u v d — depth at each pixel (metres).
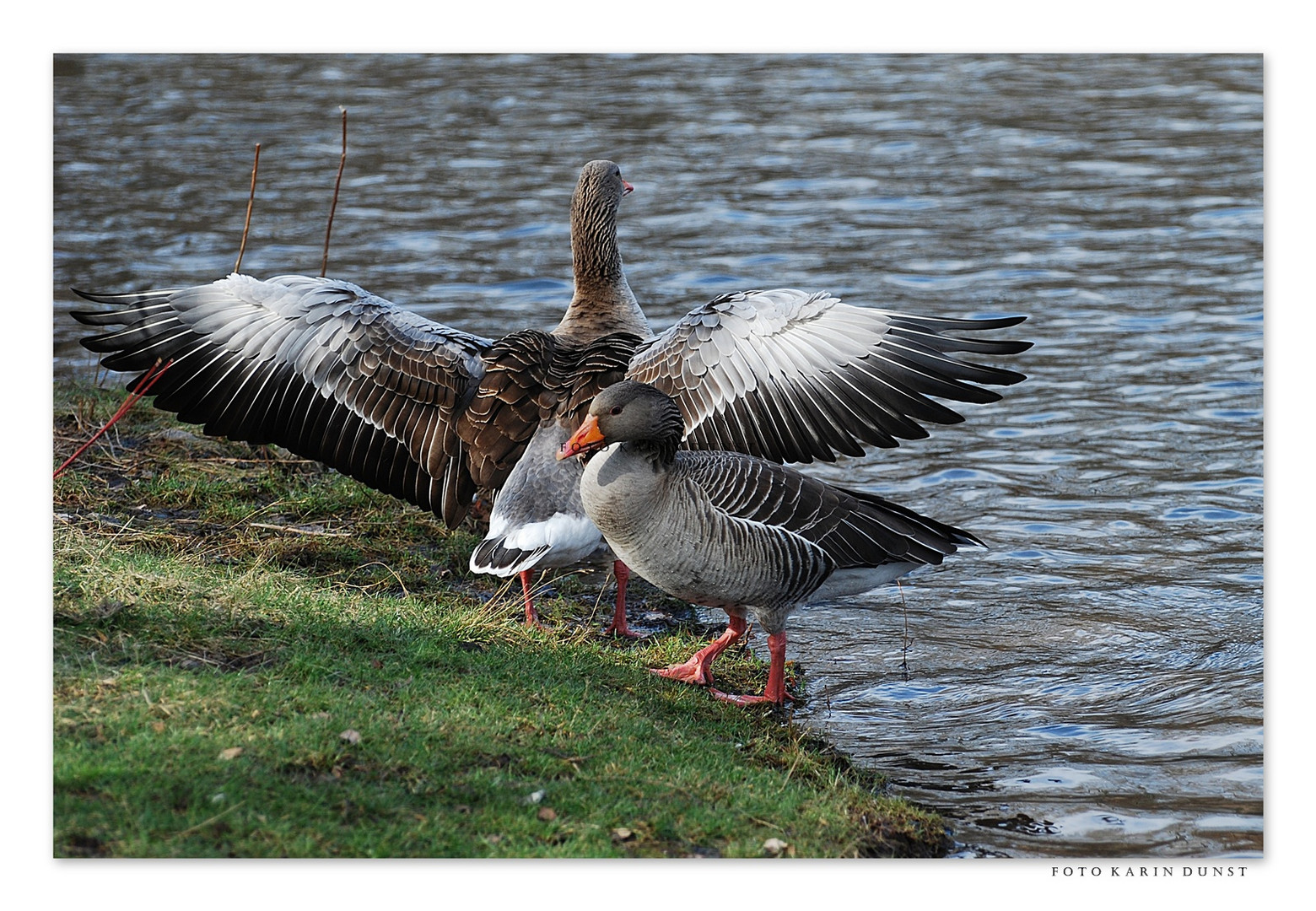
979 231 24.66
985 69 37.06
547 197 26.94
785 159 29.56
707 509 9.74
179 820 6.97
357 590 11.52
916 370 9.72
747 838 7.91
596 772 8.31
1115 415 17.17
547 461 10.48
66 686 8.08
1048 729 10.37
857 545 10.17
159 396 10.88
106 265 22.17
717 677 11.10
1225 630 12.09
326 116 32.59
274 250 23.34
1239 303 20.84
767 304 10.27
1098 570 13.35
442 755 8.05
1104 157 29.03
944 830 8.71
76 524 11.96
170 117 32.09
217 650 8.93
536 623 11.31
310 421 10.89
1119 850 8.52
